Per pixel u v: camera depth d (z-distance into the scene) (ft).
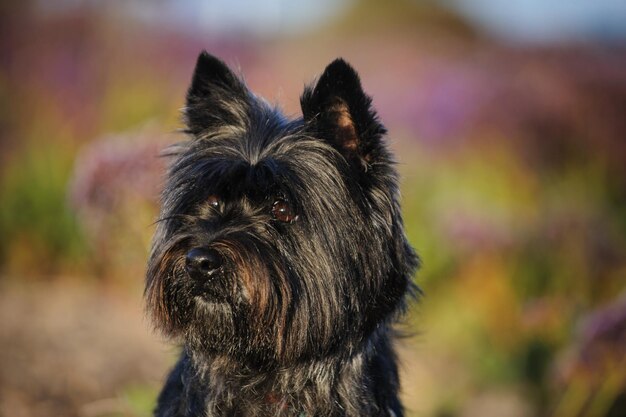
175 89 44.29
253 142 17.98
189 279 16.40
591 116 48.19
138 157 27.35
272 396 17.97
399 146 46.75
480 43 70.18
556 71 52.49
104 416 23.82
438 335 35.09
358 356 17.89
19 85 43.57
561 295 32.91
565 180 45.55
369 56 65.36
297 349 16.87
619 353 25.36
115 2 49.03
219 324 16.71
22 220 38.47
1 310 32.81
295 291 16.70
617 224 38.60
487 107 48.93
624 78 50.34
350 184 17.60
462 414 29.43
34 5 48.55
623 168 46.34
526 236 36.29
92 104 42.11
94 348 29.58
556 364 28.19
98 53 45.88
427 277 36.09
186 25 53.11
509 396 31.04
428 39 74.13
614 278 33.58
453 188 43.52
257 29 63.26
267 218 16.97
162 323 16.96
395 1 88.28
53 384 26.37
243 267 15.99
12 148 41.06
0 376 26.43
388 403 18.57
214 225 16.62
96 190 27.48
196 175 17.43
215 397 17.69
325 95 17.80
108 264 33.45
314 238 17.03
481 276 35.86
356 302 17.52
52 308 33.58
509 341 33.91
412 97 50.42
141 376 27.61
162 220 17.52
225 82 19.04
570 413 26.78
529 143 47.73
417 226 37.78
